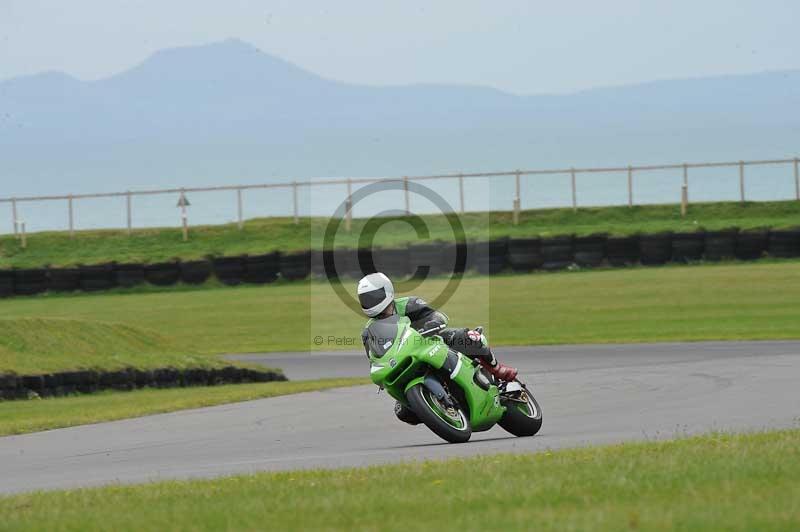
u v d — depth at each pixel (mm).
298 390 70188
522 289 136375
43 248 181875
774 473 28219
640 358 82375
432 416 40344
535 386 66750
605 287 134000
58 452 46844
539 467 31531
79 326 86750
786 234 148375
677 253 150625
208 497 29859
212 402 65062
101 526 26188
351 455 41031
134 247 180250
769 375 65875
